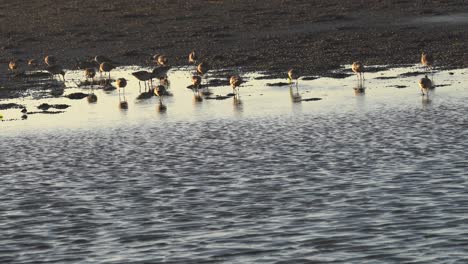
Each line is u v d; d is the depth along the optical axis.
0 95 50.94
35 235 22.08
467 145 30.33
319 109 40.62
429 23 70.81
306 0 88.94
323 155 30.17
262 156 30.59
